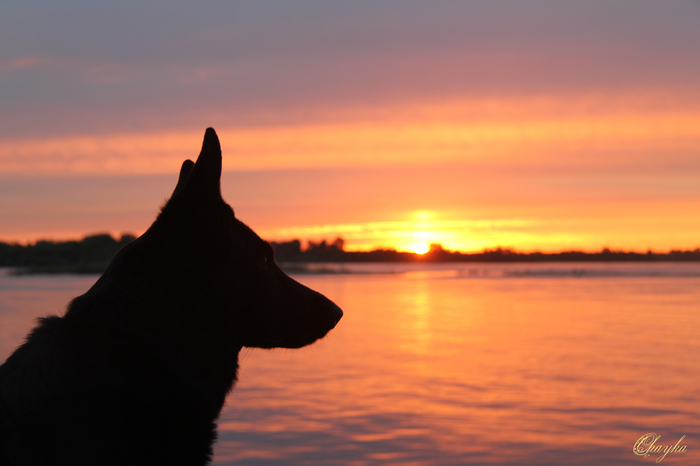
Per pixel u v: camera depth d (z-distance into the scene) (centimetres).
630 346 1227
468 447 588
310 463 543
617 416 696
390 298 2708
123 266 207
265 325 234
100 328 196
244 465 538
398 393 811
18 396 182
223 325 219
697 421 676
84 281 4500
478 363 1038
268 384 872
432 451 577
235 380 230
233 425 662
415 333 1455
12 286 3669
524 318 1806
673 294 2902
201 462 205
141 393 193
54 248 7738
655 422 673
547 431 639
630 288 3516
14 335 1282
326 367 1009
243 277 225
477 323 1678
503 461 548
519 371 962
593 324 1636
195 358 209
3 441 176
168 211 212
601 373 945
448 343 1284
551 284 4103
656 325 1600
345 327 1589
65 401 182
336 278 5369
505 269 8744
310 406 743
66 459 177
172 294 208
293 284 248
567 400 774
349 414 707
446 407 739
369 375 936
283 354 1153
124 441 186
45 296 2620
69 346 191
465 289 3475
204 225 212
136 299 203
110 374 190
